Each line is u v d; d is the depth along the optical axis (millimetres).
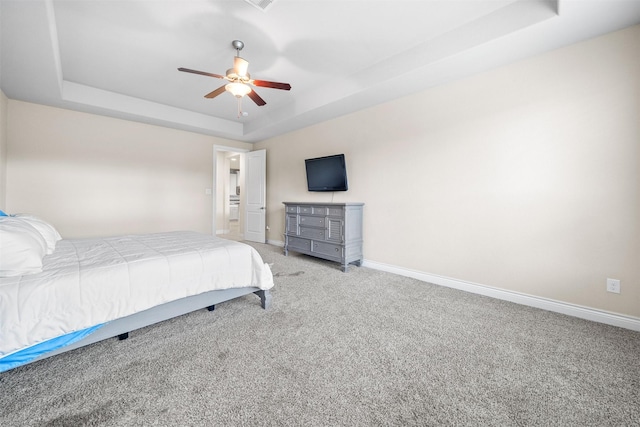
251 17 2193
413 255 3176
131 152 4309
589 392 1262
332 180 4020
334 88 3367
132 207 4332
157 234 2994
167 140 4695
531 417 1116
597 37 2016
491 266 2572
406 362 1495
